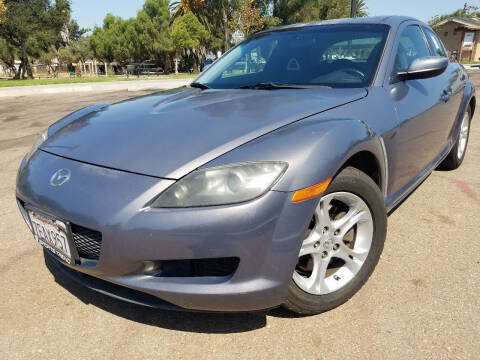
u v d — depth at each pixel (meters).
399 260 2.25
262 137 1.58
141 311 1.90
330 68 2.42
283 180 1.47
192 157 1.52
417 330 1.70
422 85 2.58
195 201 1.44
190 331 1.76
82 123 2.12
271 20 37.31
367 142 1.77
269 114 1.75
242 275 1.49
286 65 2.60
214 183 1.45
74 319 1.85
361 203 1.81
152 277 1.54
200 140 1.61
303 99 1.96
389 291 1.97
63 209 1.57
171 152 1.58
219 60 3.11
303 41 2.73
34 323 1.83
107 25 51.12
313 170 1.51
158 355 1.63
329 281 1.83
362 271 1.89
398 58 2.46
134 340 1.71
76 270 1.69
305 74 2.46
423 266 2.19
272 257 1.49
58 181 1.67
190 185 1.46
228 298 1.49
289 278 1.54
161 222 1.43
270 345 1.66
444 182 3.52
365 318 1.79
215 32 43.41
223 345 1.67
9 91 14.35
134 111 2.10
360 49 2.46
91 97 12.46
